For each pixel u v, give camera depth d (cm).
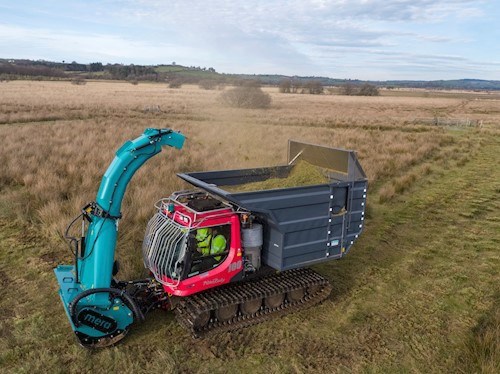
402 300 732
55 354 551
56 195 1141
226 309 618
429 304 720
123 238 907
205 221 583
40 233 934
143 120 3092
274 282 673
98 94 6494
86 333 550
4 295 689
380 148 2184
